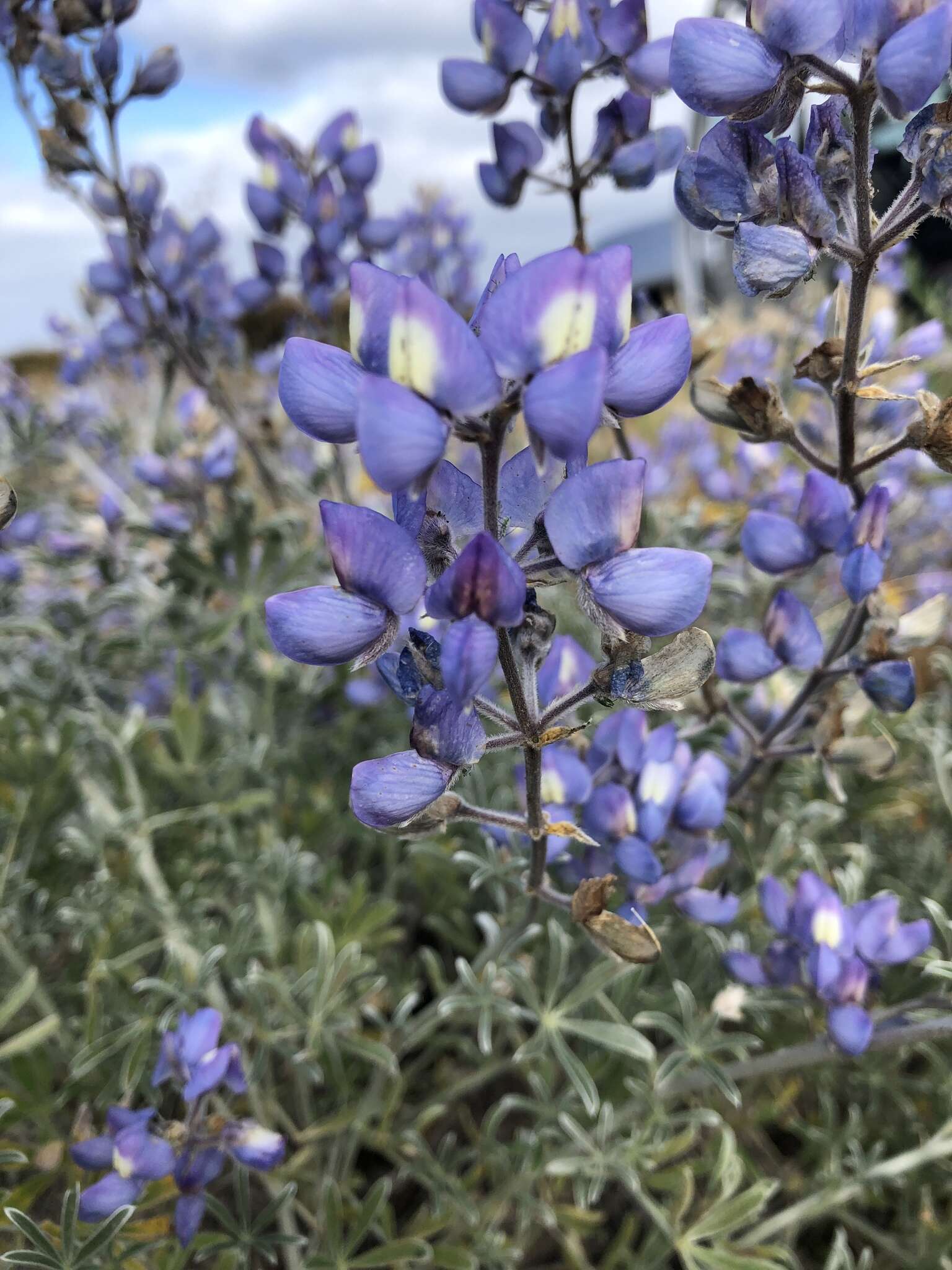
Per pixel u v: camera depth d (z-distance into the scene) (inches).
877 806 9.8
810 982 6.6
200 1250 6.9
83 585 13.8
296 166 11.7
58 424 14.5
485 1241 8.0
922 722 11.5
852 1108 8.4
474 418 3.8
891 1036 6.5
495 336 3.7
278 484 13.0
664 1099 7.9
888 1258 8.6
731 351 14.3
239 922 9.0
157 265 11.3
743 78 4.7
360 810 4.6
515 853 6.8
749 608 12.2
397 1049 8.3
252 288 12.2
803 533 6.6
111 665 14.8
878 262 5.3
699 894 7.0
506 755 11.1
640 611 4.2
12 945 9.5
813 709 7.2
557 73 8.0
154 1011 8.2
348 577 4.4
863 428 7.2
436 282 15.9
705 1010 8.9
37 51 9.2
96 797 9.9
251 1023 8.1
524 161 8.6
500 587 3.8
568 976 8.6
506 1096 9.3
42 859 10.7
